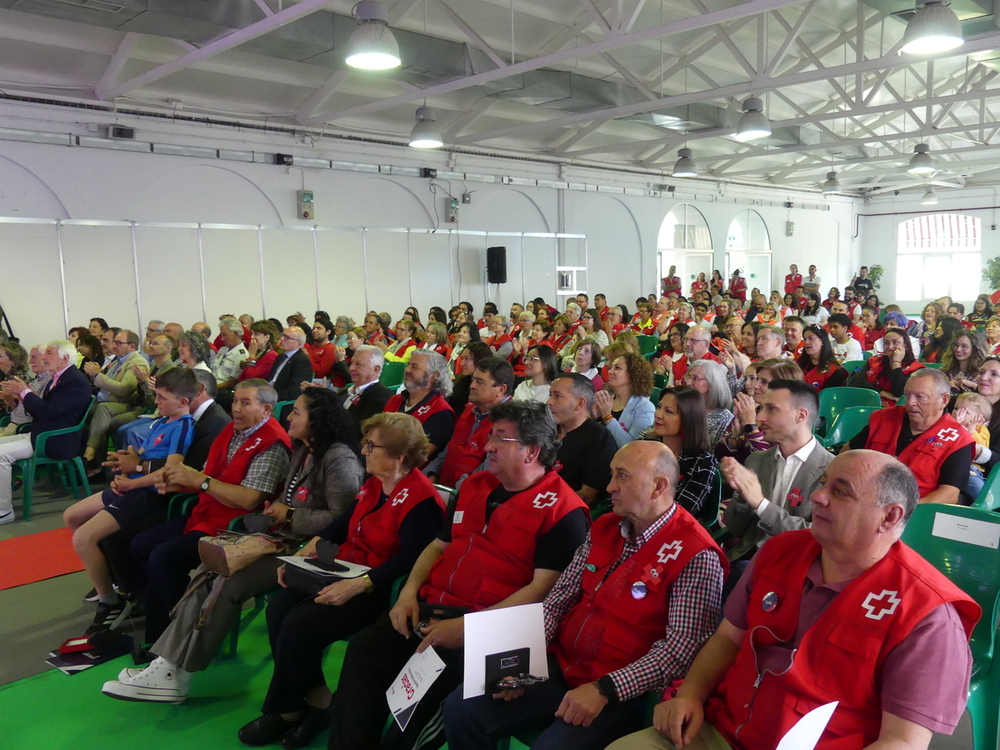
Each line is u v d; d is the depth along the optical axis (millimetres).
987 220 18922
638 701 1787
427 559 2363
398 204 11531
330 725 2320
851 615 1433
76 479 5578
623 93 9258
